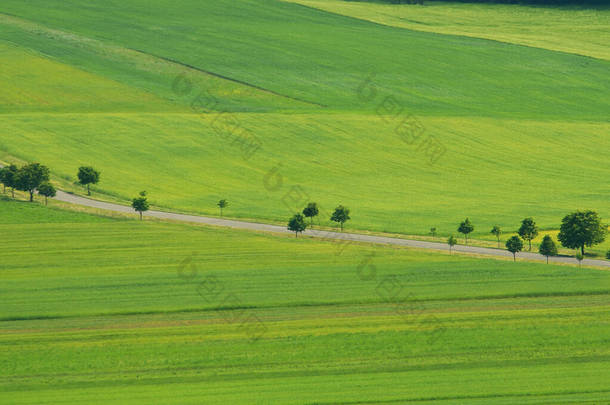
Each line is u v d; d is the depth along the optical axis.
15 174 145.88
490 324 81.81
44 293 92.44
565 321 82.56
